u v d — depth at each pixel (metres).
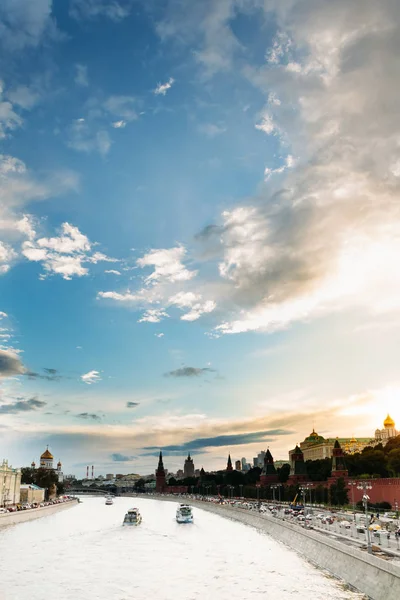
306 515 151.00
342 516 145.62
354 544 87.25
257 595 74.38
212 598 74.12
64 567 98.81
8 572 93.75
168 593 77.75
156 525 184.38
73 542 135.12
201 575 90.06
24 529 166.12
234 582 83.31
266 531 154.25
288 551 113.88
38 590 80.25
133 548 124.31
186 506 196.75
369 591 67.75
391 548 81.31
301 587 76.88
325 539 92.38
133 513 183.00
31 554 114.38
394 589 61.09
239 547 123.25
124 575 91.12
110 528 172.88
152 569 96.38
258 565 97.44
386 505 167.88
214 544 129.75
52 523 189.75
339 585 77.06
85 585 83.44
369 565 70.81
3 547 125.06
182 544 130.88
